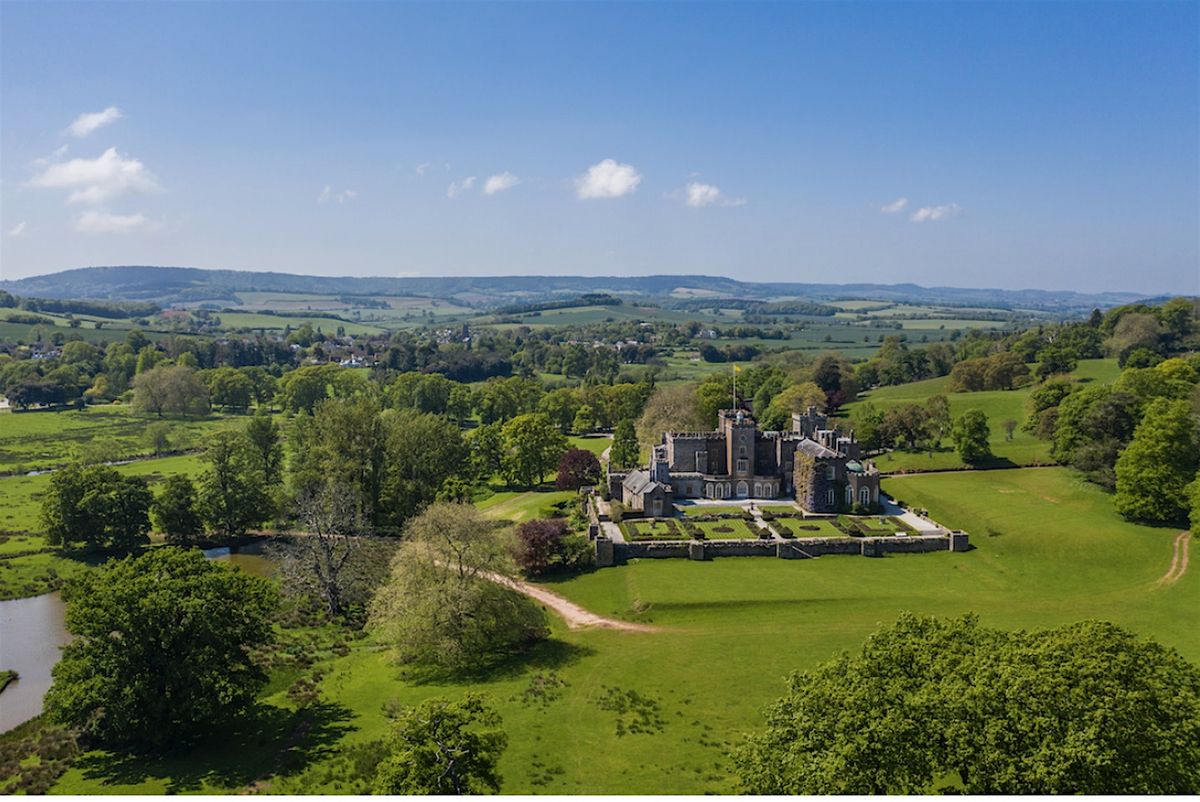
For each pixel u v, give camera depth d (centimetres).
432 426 17362
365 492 16088
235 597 8350
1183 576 11631
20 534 15462
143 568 8650
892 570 12750
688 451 17662
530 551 12850
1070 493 15675
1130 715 4912
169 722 7569
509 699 8488
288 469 18962
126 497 14938
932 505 15912
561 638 10456
